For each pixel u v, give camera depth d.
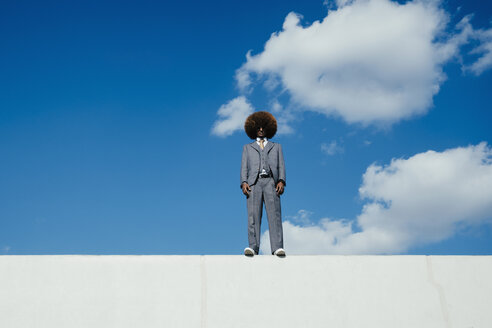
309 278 6.32
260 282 6.23
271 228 6.98
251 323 6.03
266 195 7.15
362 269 6.44
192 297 6.08
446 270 6.52
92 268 6.13
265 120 7.82
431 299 6.35
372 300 6.29
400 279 6.43
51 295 5.98
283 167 7.39
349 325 6.14
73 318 5.89
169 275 6.16
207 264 6.26
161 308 6.00
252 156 7.39
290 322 6.08
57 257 6.16
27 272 6.06
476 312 6.32
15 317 5.87
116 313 5.94
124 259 6.21
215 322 5.98
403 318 6.23
